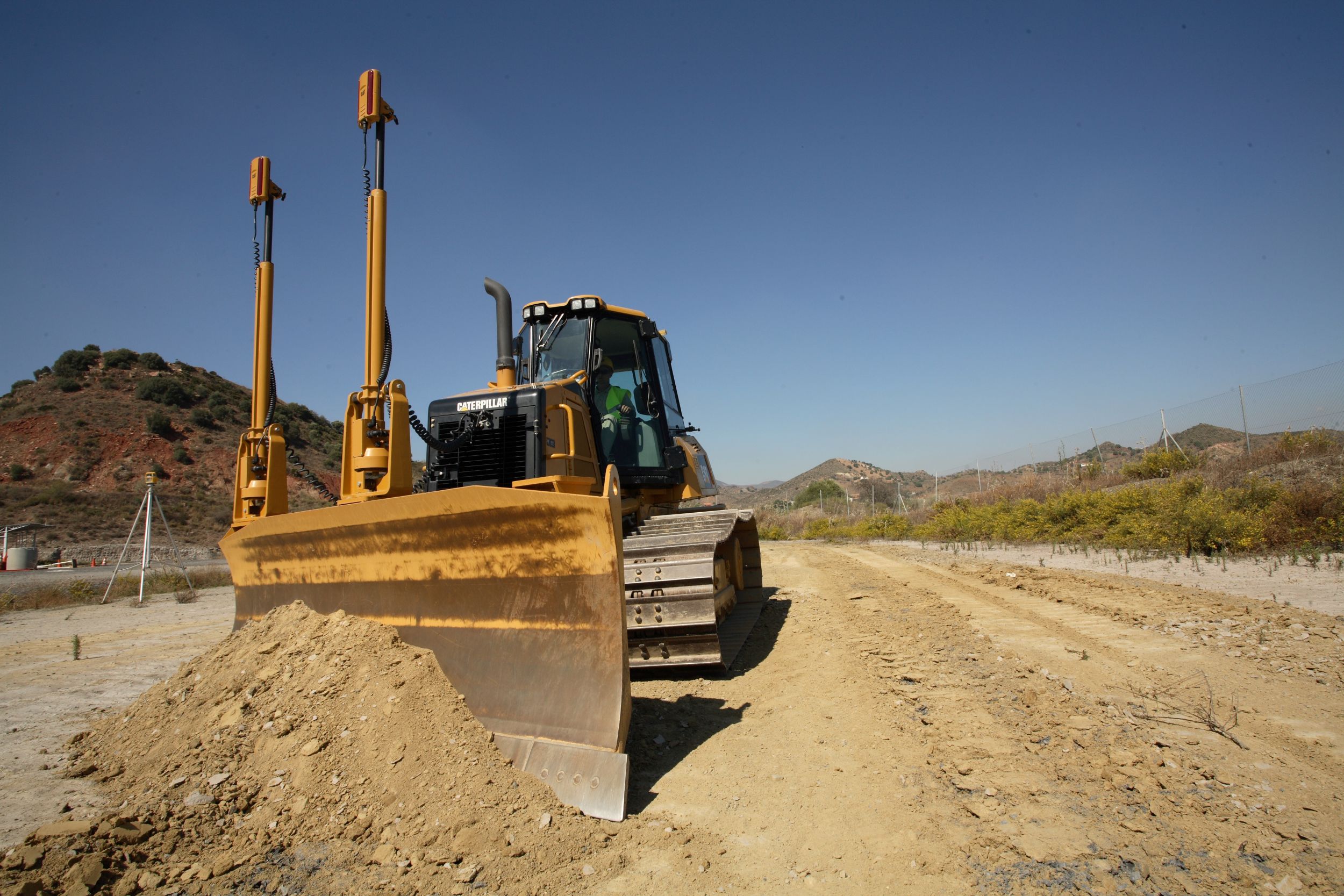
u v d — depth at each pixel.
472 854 3.10
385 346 5.19
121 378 51.38
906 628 7.63
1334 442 15.16
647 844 3.23
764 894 2.82
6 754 4.66
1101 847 3.01
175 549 18.59
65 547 31.89
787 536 35.22
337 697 4.12
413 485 6.09
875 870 2.96
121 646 9.17
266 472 6.71
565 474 5.61
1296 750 3.87
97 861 2.94
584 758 3.66
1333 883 2.66
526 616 4.09
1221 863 2.84
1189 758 3.81
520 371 7.41
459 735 3.80
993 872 2.88
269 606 5.61
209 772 3.83
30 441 42.75
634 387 7.78
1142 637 6.48
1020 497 23.39
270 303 6.96
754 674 6.21
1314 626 6.18
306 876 2.99
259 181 7.01
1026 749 4.12
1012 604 8.64
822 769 4.07
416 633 4.47
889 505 40.19
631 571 5.89
